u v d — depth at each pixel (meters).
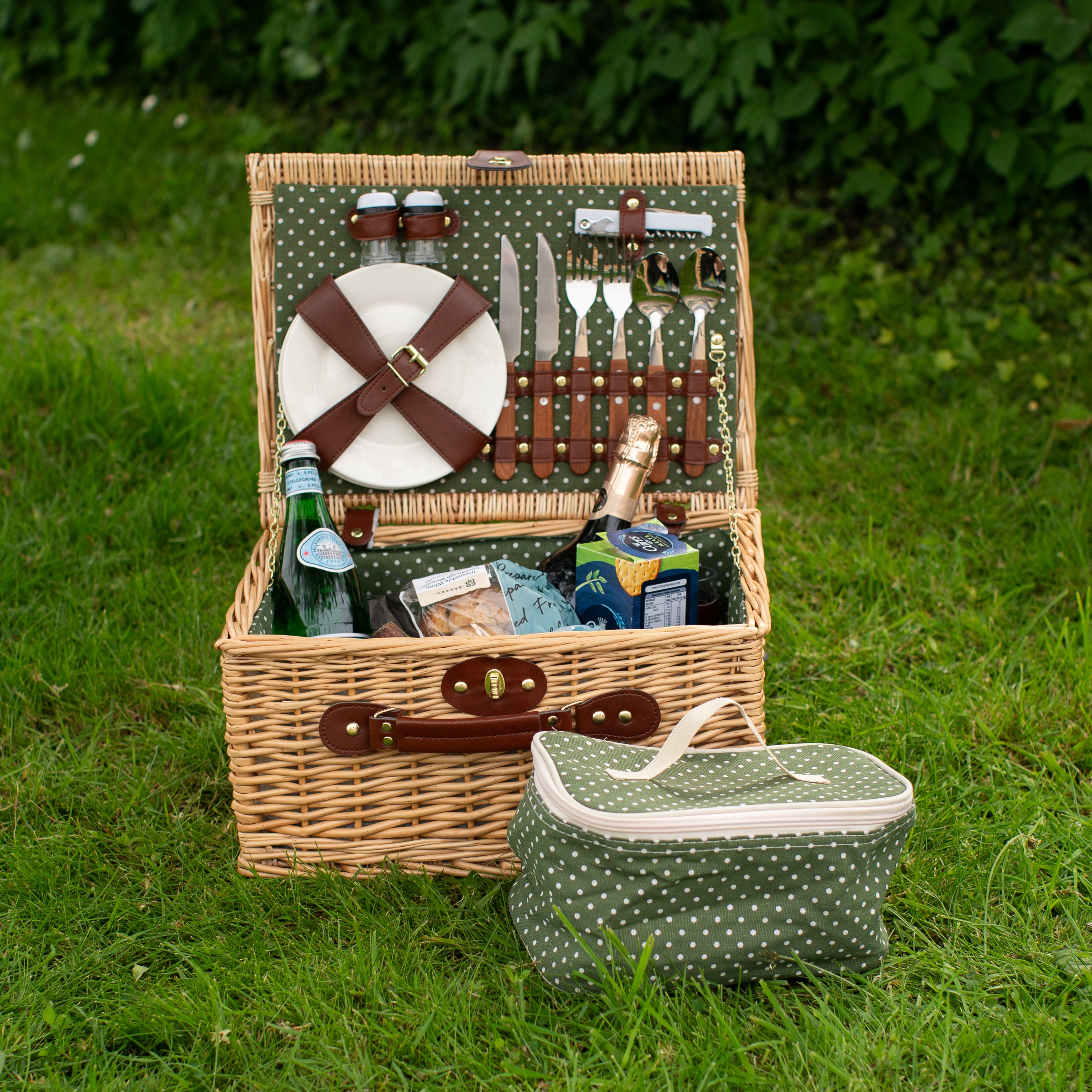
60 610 2.32
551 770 1.41
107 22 5.40
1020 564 2.56
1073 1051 1.32
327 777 1.62
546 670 1.59
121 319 3.65
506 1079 1.31
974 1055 1.32
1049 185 3.47
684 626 1.62
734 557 1.87
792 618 2.36
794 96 3.73
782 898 1.38
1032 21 3.32
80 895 1.61
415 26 4.63
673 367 1.99
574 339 1.98
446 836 1.68
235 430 3.02
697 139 4.40
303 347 1.89
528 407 1.99
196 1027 1.37
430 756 1.63
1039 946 1.53
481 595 1.83
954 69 3.38
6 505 2.63
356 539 1.95
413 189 1.91
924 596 2.47
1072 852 1.68
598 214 1.93
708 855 1.35
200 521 2.64
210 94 5.26
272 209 1.90
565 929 1.41
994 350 3.49
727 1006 1.41
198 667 2.21
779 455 3.11
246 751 1.59
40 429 2.81
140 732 2.03
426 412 1.92
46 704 2.08
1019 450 2.99
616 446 2.00
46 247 4.05
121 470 2.79
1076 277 3.69
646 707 1.61
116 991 1.44
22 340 3.30
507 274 1.94
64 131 4.85
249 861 1.66
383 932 1.54
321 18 4.77
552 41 3.90
